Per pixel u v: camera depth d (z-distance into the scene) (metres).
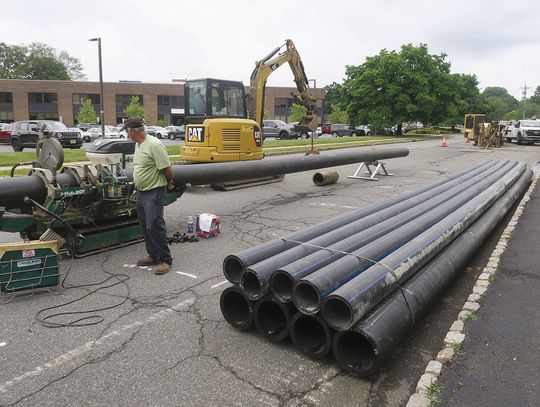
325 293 3.29
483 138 28.34
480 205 6.54
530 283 4.91
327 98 95.50
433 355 3.60
